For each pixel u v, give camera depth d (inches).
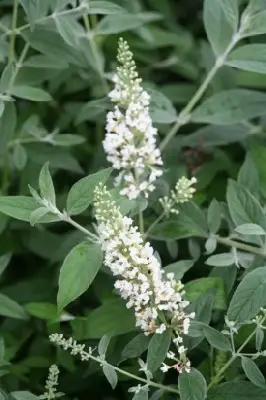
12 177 58.9
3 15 62.0
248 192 50.3
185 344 49.1
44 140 56.4
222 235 53.9
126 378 51.1
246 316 47.9
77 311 56.2
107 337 48.6
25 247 58.2
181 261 50.8
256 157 53.2
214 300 49.8
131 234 47.3
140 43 63.2
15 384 53.2
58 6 53.3
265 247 50.6
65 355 53.1
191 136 57.2
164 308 47.6
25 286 56.4
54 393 50.7
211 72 54.7
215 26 54.1
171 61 64.0
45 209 48.4
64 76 60.0
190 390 47.5
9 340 54.5
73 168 57.1
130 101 49.7
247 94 55.4
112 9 53.6
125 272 47.4
